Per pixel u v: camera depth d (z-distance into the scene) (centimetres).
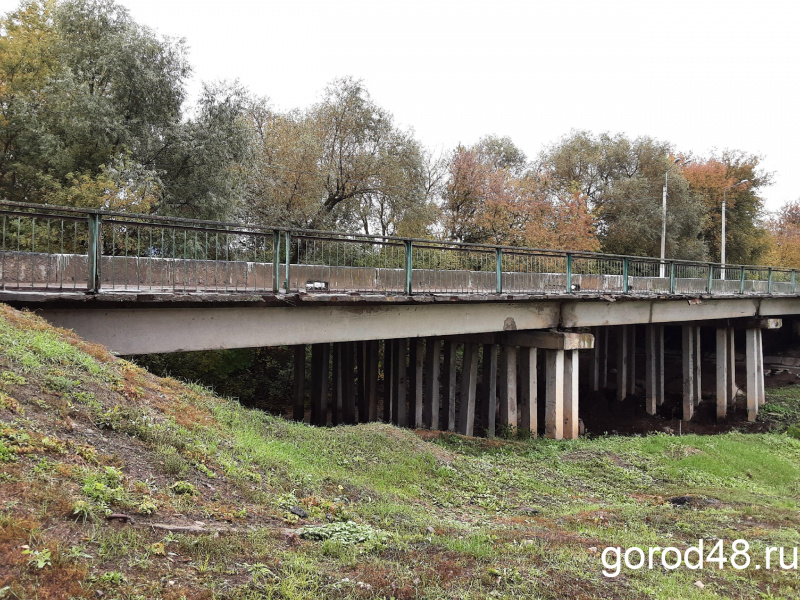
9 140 2230
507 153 4603
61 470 555
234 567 511
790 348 4138
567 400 1930
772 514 1059
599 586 621
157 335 1107
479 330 1748
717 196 4819
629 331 3041
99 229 995
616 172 4362
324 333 1369
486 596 546
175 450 714
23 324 852
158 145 2130
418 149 3369
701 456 1600
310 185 2859
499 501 1047
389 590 527
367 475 1016
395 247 1573
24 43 2306
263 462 833
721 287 2717
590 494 1215
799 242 5722
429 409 2041
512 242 3603
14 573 409
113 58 2023
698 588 665
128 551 482
